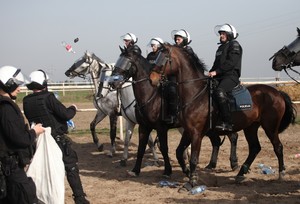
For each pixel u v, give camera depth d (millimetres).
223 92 6707
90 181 7875
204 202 6188
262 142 11953
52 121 5215
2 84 4074
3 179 3809
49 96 5246
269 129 7418
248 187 7109
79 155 10828
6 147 3869
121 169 9016
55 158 4695
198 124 6781
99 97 10258
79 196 5336
